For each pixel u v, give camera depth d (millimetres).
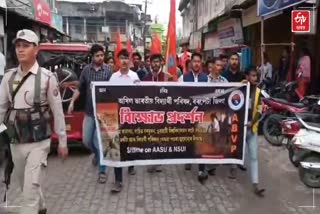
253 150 7055
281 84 13422
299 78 12578
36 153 4844
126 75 7172
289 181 7762
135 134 7102
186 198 6719
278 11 11562
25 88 4785
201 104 7238
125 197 6730
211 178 7848
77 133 9477
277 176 8070
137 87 7059
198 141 7305
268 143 10789
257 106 7184
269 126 10578
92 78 7508
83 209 6176
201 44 33000
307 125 7508
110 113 7039
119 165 6992
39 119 4816
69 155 9680
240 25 19594
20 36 4715
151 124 7137
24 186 4828
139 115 7102
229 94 7246
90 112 7270
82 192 6965
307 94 12688
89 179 7727
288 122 8617
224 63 9273
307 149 7289
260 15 13141
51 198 6645
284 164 8922
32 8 17469
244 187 7336
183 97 7195
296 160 7438
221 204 6480
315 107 8844
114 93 7023
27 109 4797
